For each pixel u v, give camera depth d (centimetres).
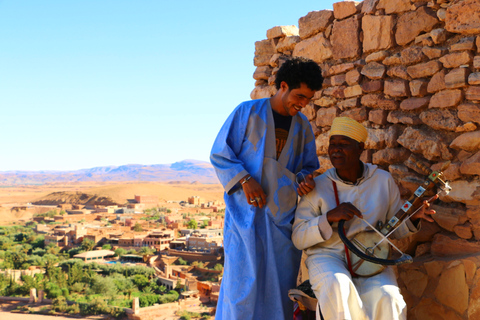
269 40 574
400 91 406
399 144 413
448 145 371
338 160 308
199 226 15512
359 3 458
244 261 318
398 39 417
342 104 466
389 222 301
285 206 330
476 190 350
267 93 562
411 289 375
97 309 7194
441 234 374
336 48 476
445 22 376
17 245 13025
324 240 300
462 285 338
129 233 13275
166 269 9206
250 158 331
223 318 322
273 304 320
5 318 6994
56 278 8906
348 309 267
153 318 6700
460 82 358
